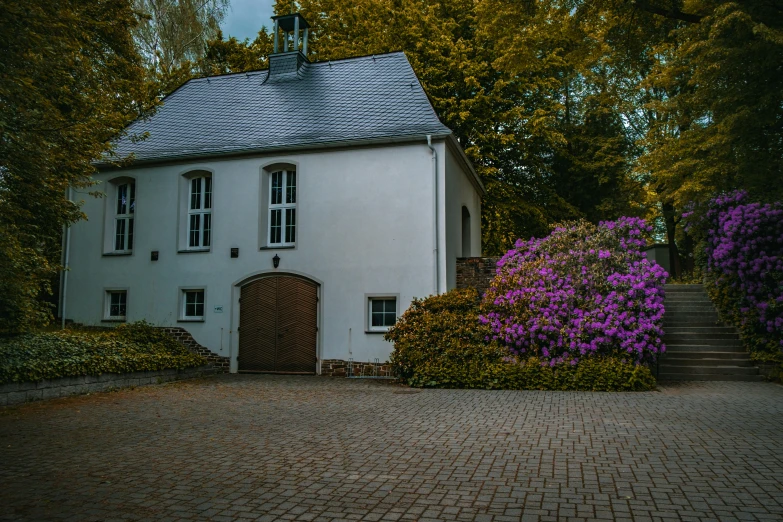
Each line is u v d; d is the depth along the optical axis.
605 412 8.75
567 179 26.09
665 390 11.20
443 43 22.05
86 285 16.80
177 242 16.11
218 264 15.70
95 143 12.18
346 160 15.05
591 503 4.64
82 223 17.03
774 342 12.94
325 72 18.53
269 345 15.13
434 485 5.14
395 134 14.66
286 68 18.77
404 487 5.09
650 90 25.62
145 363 12.66
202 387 12.26
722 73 12.11
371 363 14.37
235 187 15.80
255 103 17.81
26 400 10.00
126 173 16.77
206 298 15.71
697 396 10.38
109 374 11.73
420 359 12.34
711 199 15.54
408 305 14.27
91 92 12.08
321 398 10.53
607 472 5.49
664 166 17.20
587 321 11.85
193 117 17.88
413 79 16.98
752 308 13.72
